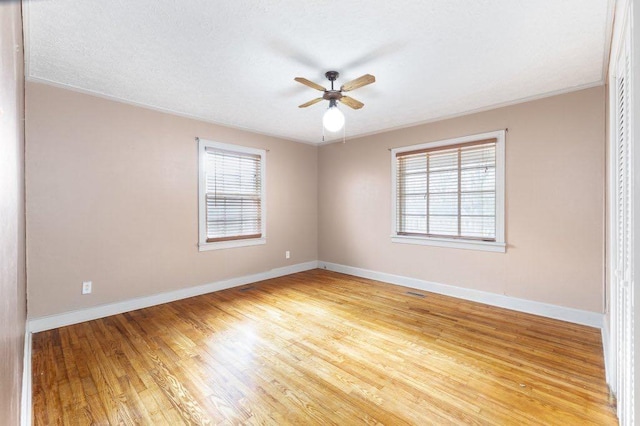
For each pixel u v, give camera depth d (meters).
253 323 3.04
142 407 1.79
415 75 2.74
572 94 3.05
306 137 5.07
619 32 1.70
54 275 2.91
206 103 3.43
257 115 3.86
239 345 2.57
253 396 1.90
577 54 2.38
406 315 3.26
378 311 3.38
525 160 3.34
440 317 3.20
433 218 4.12
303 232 5.39
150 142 3.56
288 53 2.34
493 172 3.59
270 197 4.88
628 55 1.41
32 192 2.79
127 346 2.55
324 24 1.98
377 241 4.74
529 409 1.77
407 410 1.77
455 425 1.65
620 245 1.76
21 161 1.96
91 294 3.14
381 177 4.67
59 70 2.61
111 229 3.27
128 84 2.91
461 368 2.21
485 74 2.72
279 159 5.00
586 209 2.99
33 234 2.79
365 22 1.96
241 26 2.00
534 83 2.92
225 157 4.32
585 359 2.33
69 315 3.00
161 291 3.66
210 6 1.79
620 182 1.82
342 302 3.69
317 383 2.04
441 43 2.22
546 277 3.22
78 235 3.06
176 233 3.79
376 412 1.76
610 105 2.16
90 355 2.39
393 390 1.96
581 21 1.95
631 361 1.25
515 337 2.72
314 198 5.59
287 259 5.13
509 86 2.99
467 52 2.34
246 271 4.55
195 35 2.10
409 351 2.47
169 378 2.08
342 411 1.77
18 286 1.49
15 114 1.16
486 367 2.23
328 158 5.44
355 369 2.20
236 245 4.41
